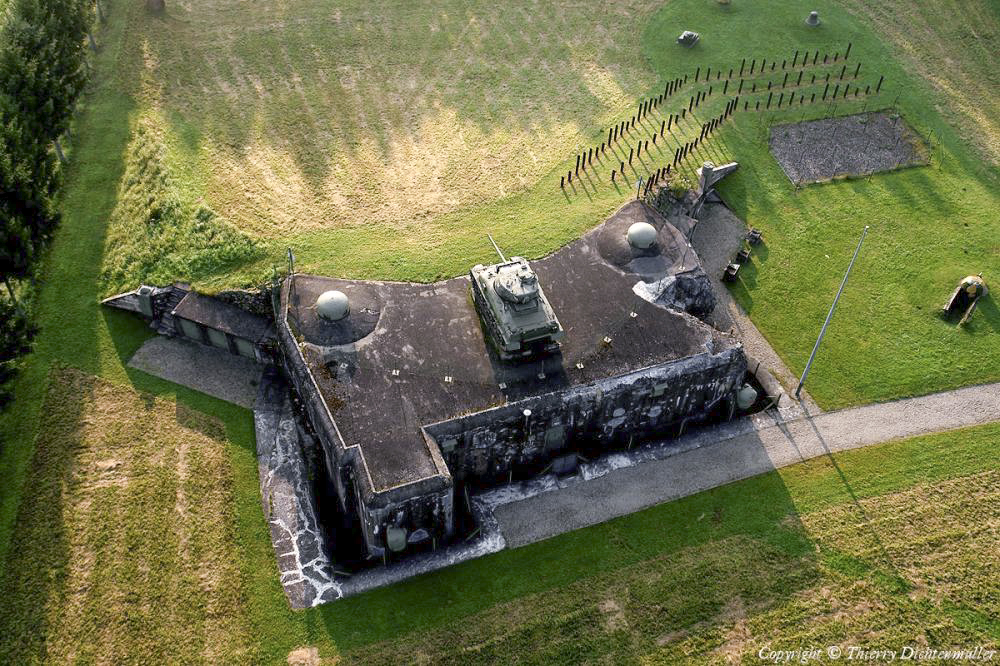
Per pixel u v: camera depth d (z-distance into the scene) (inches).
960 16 2554.1
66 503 1304.1
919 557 1289.4
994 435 1465.3
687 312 1573.6
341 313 1443.2
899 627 1210.0
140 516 1298.0
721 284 1724.9
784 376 1566.2
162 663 1154.7
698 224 1831.9
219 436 1417.3
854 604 1234.6
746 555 1288.1
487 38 2393.0
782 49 2390.5
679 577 1259.2
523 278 1366.9
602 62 2311.8
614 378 1387.8
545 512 1343.5
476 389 1363.2
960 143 2111.2
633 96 2178.9
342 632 1194.0
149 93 2079.2
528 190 1836.9
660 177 1860.2
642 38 2417.6
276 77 2186.3
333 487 1375.5
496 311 1373.0
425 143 1988.2
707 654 1176.8
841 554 1290.6
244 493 1347.2
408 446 1282.0
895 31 2496.3
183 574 1241.4
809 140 2074.3
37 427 1395.2
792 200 1915.6
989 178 2016.5
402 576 1257.4
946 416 1499.8
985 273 1772.9
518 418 1331.2
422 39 2370.8
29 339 1412.4
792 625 1209.4
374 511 1212.5
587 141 1999.3
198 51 2258.9
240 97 2103.8
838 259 1790.1
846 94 2220.7
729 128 2074.3
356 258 1626.5
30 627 1172.5
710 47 2384.4
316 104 2098.9
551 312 1390.3
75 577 1224.8
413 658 1167.6
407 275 1581.0
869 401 1526.8
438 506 1259.8
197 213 1706.4
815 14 2479.1
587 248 1636.3
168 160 1850.4
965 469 1412.4
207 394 1478.8
